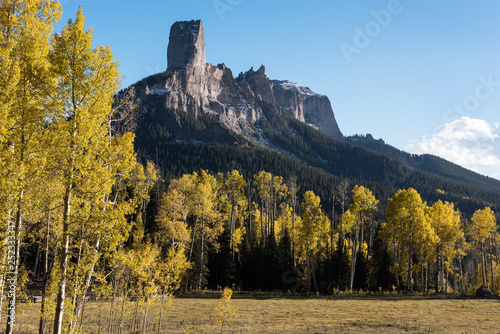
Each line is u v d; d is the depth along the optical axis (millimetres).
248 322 22516
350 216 42906
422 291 40219
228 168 135125
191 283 39969
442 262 42250
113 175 10805
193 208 38781
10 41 10969
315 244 38625
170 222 34562
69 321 10039
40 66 10648
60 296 9648
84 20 10680
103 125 10914
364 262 45562
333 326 21047
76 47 10391
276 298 35125
